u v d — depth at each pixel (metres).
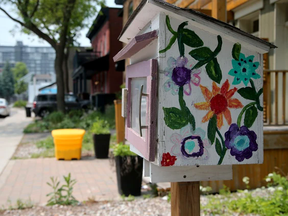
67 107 20.50
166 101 2.02
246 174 5.12
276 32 6.02
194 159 2.07
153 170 2.20
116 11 20.39
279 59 6.05
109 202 4.80
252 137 2.18
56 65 17.09
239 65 2.16
